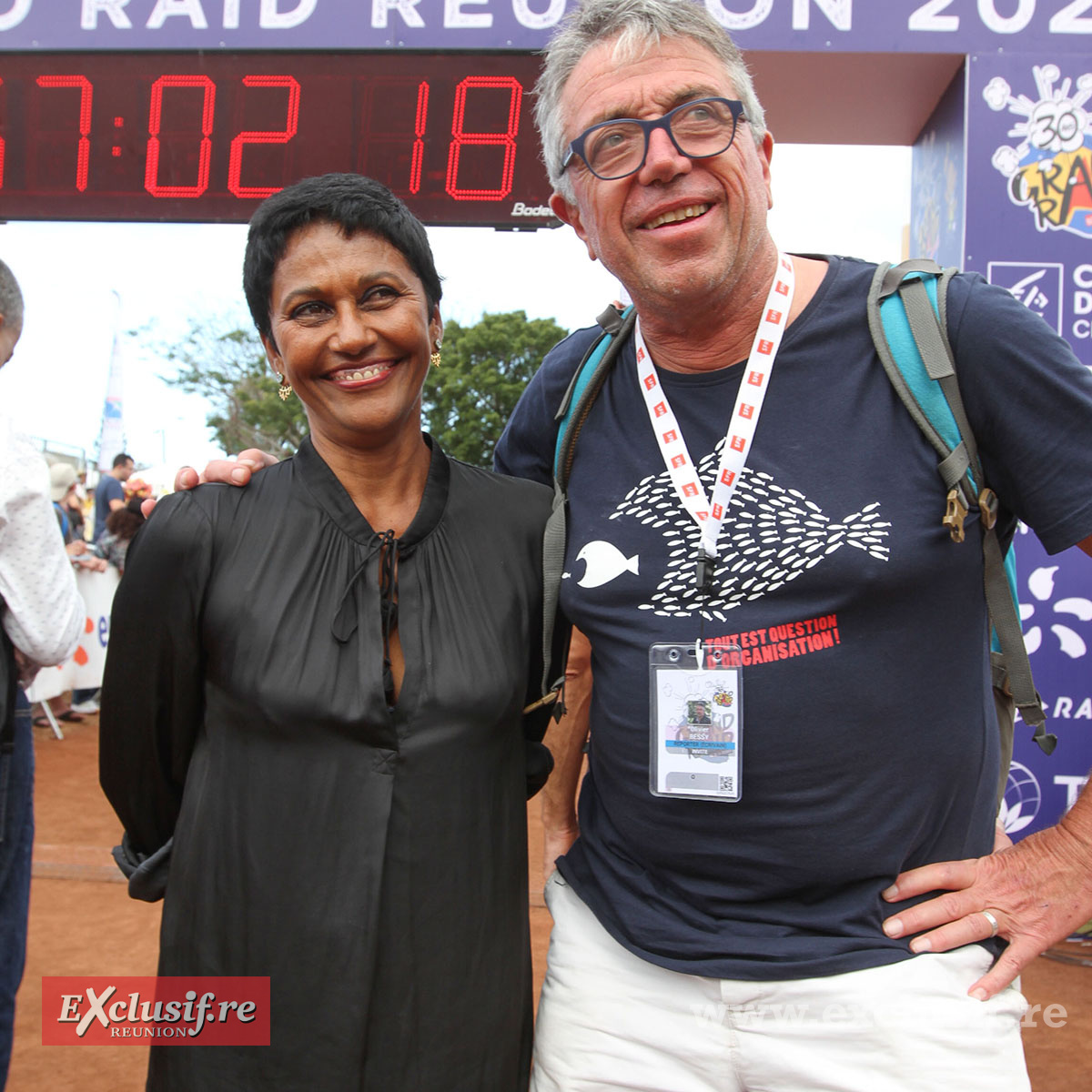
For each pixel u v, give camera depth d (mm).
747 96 1452
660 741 1398
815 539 1331
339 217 1303
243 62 3641
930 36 3467
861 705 1322
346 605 1353
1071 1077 2605
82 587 7457
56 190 3748
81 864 4176
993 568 1393
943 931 1327
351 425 1354
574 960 1557
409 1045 1313
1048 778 3523
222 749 1355
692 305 1407
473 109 3607
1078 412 1283
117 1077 2631
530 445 1771
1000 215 3492
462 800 1354
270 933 1300
